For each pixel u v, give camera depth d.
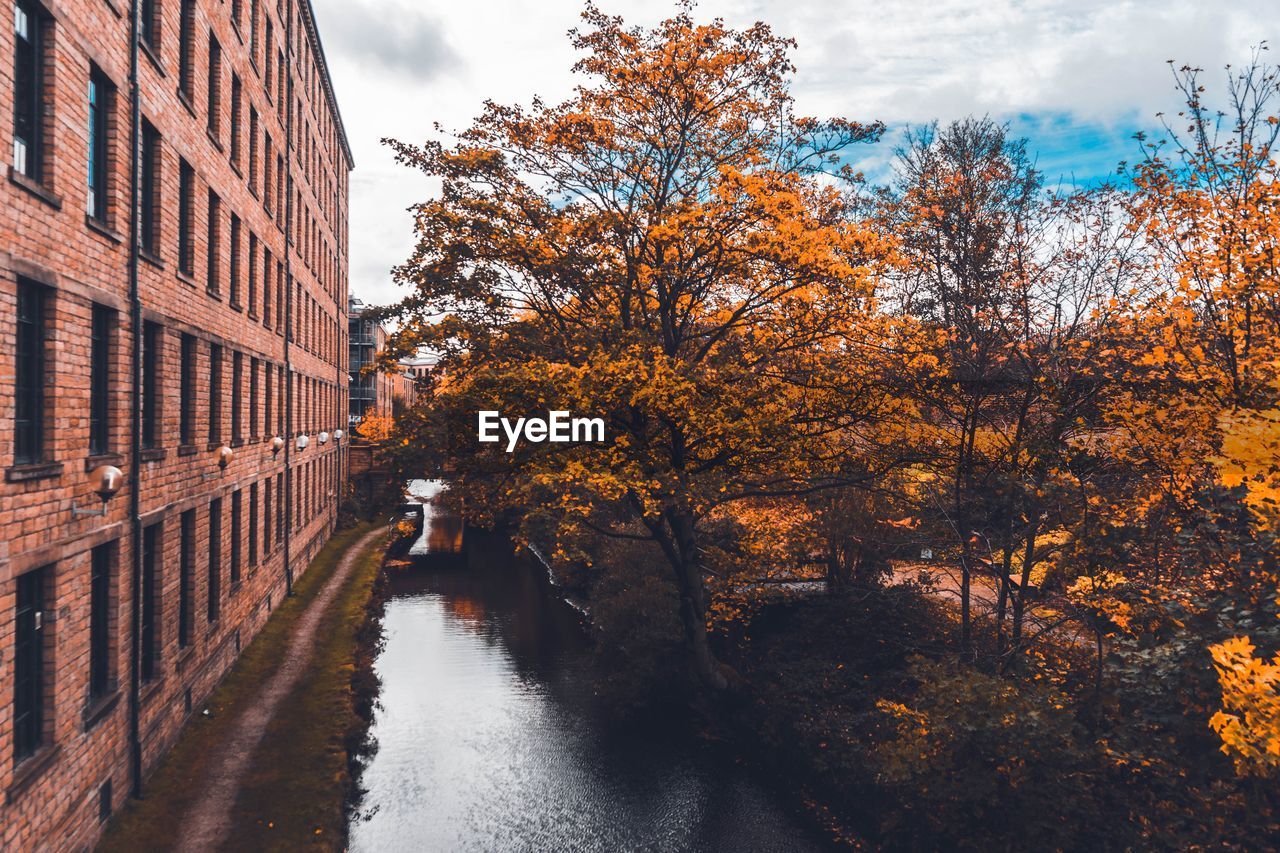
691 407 13.91
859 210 18.73
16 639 7.82
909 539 16.14
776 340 16.19
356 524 39.56
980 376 13.64
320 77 33.56
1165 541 10.16
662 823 12.90
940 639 15.73
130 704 10.68
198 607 14.00
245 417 17.72
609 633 19.34
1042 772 9.70
